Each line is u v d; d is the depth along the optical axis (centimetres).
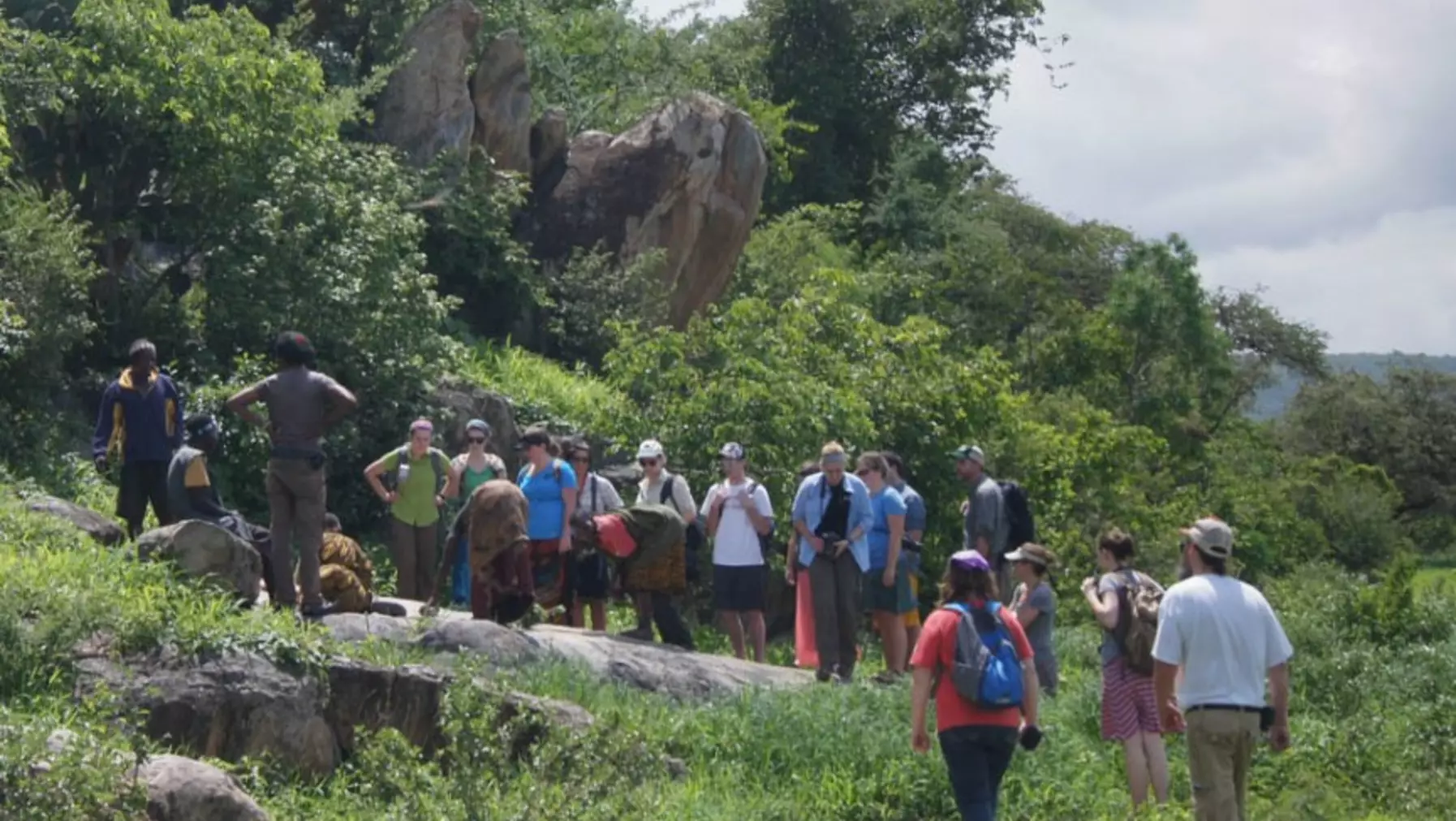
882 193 5047
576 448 1595
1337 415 7681
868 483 1568
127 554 1244
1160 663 973
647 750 1076
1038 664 1456
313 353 1313
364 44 2878
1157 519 3022
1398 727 1506
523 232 2902
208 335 2100
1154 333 4309
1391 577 2061
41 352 1827
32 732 878
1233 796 966
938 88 5288
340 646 1170
